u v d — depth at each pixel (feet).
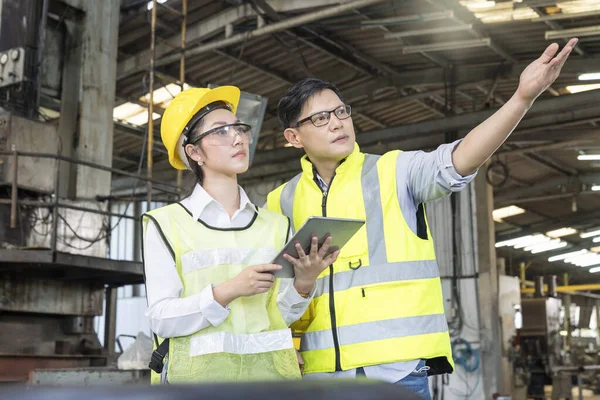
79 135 33.53
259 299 7.37
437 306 8.07
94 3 34.94
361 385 1.51
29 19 29.60
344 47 42.14
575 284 116.98
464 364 48.21
